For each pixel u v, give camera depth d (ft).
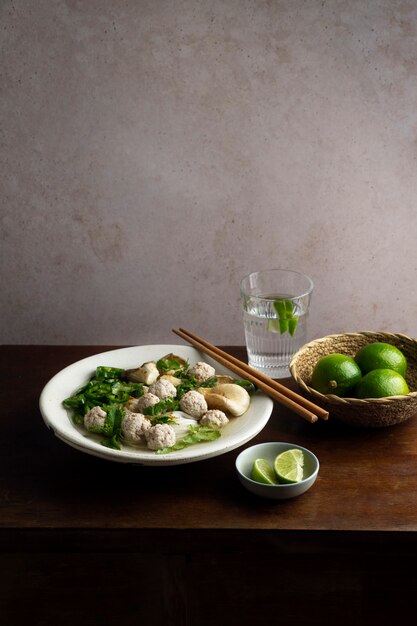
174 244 4.77
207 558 2.95
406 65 4.38
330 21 4.32
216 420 3.18
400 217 4.68
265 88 4.44
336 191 4.63
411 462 3.18
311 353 3.60
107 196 4.67
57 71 4.43
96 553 2.96
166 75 4.42
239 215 4.69
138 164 4.60
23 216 4.74
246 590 2.99
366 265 4.79
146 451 3.07
